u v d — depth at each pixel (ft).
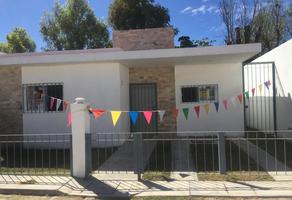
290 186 26.23
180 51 43.11
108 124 45.70
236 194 24.66
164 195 24.97
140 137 29.07
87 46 113.60
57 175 30.60
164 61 47.62
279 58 50.67
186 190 25.81
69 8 113.80
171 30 62.44
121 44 62.90
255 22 117.50
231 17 118.83
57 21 113.91
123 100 48.60
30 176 30.50
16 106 47.57
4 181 28.94
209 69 52.47
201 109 52.34
